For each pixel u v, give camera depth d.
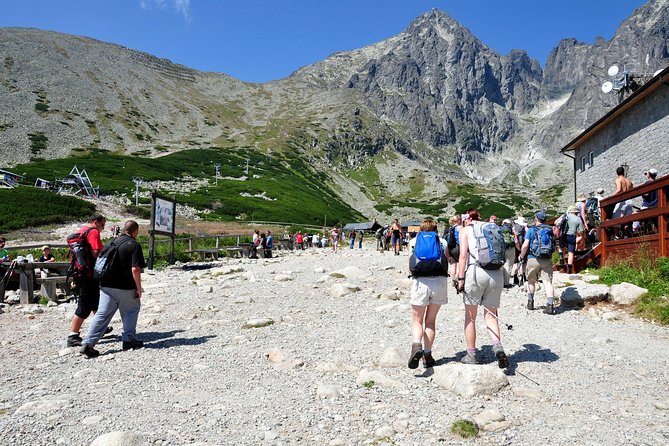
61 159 121.50
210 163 144.75
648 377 5.16
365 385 4.89
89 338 6.29
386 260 19.05
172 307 9.79
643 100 19.56
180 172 127.88
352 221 120.94
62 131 155.12
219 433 3.80
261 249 25.12
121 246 6.55
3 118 150.25
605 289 8.76
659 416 4.13
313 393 4.71
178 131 199.12
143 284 13.27
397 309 8.84
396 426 3.90
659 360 5.71
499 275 5.40
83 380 5.24
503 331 7.19
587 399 4.56
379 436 3.73
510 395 4.64
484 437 3.73
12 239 45.44
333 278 12.95
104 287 6.45
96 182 100.50
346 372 5.38
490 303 5.42
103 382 5.14
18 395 4.71
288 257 24.25
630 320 7.69
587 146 25.81
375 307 9.16
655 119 18.64
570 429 3.87
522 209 158.12
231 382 5.11
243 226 69.94
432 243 5.39
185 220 76.00
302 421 4.04
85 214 63.88
